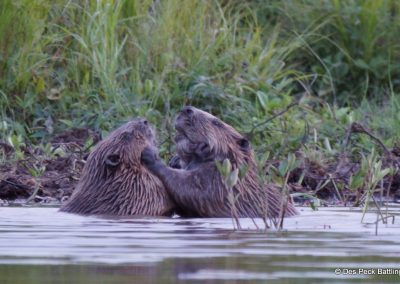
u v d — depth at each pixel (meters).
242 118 23.77
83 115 23.52
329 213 16.52
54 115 23.67
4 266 10.14
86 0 24.84
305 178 20.56
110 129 22.64
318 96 26.77
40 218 14.95
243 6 28.11
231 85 24.80
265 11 28.80
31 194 19.53
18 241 12.02
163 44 24.88
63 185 19.89
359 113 24.86
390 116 25.36
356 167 21.14
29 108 23.58
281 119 23.47
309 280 9.49
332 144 23.20
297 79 25.36
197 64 24.78
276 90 25.00
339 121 23.97
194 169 16.23
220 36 25.70
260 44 26.55
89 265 10.20
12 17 23.73
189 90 24.09
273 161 20.91
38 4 24.17
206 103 24.09
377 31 28.19
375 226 14.29
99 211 15.81
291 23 28.25
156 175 16.08
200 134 16.28
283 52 27.45
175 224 14.37
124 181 15.94
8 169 20.66
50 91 23.81
